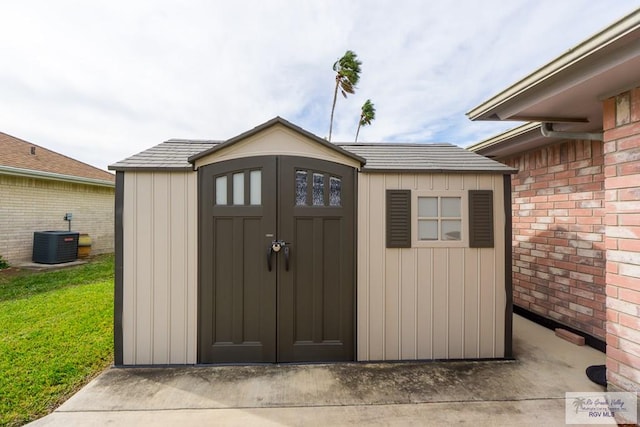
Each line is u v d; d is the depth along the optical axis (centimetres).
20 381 241
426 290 290
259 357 279
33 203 761
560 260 369
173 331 277
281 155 280
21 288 519
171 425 196
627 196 209
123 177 276
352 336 285
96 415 204
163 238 277
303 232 282
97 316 384
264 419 203
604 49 178
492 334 293
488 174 293
